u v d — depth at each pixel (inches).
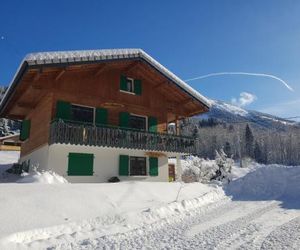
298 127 4431.6
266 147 3659.0
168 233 255.1
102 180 626.5
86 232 249.9
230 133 3818.9
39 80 566.9
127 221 287.1
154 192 413.7
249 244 215.0
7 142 1592.0
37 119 684.1
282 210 358.0
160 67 689.0
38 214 262.7
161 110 767.7
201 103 759.7
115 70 693.3
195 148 768.3
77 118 621.3
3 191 301.4
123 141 639.1
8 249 193.6
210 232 255.1
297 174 569.9
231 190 561.3
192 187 496.1
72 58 540.4
